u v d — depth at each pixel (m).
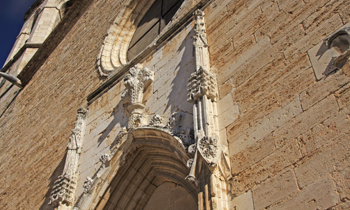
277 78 5.73
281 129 5.14
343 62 4.86
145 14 13.73
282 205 4.52
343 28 5.05
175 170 7.31
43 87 16.31
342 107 4.55
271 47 6.23
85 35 16.00
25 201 10.89
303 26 5.86
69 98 13.20
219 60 7.25
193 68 7.66
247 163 5.33
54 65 16.94
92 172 8.54
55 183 8.70
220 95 6.61
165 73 8.49
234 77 6.60
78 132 9.92
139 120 8.00
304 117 4.93
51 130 12.68
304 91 5.15
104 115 9.76
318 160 4.45
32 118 15.02
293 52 5.74
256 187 4.98
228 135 5.93
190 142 6.30
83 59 14.46
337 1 5.54
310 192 4.31
